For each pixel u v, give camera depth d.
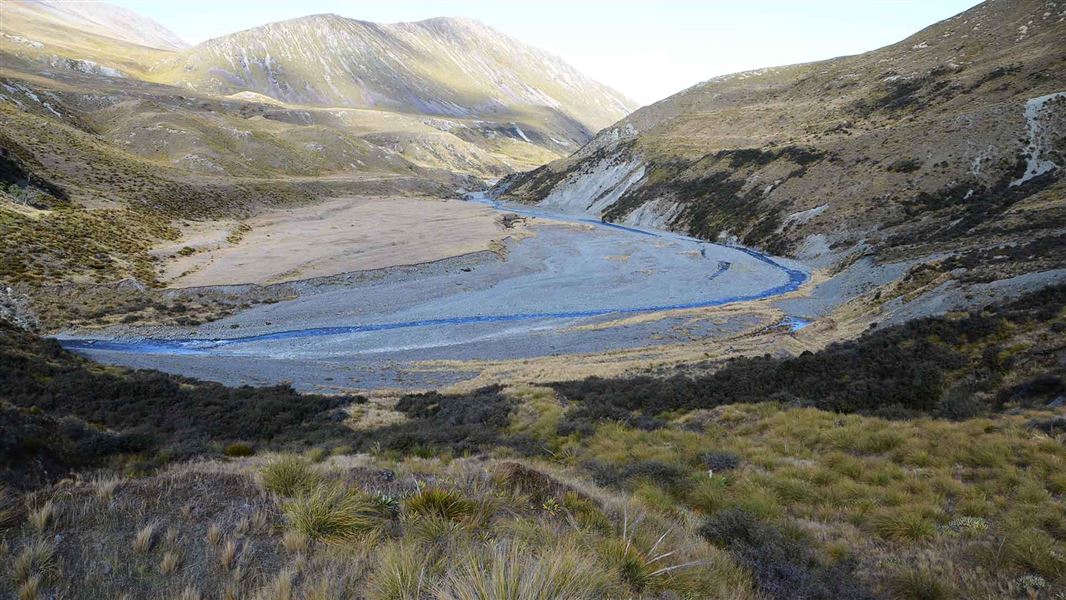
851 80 121.50
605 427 16.61
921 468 10.57
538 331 43.75
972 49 105.38
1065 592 5.73
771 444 13.41
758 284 59.84
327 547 5.27
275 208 106.44
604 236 92.62
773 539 7.17
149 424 19.73
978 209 58.38
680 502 9.66
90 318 41.78
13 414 8.91
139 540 5.04
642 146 136.50
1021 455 10.29
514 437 17.00
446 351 39.34
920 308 32.84
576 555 4.59
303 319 46.75
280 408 23.09
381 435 18.11
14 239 46.88
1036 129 67.81
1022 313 21.69
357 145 192.62
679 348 37.66
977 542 7.11
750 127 122.06
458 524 5.76
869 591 6.05
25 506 5.65
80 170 76.62
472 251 70.44
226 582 4.61
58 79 176.00
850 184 78.19
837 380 19.61
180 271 55.34
